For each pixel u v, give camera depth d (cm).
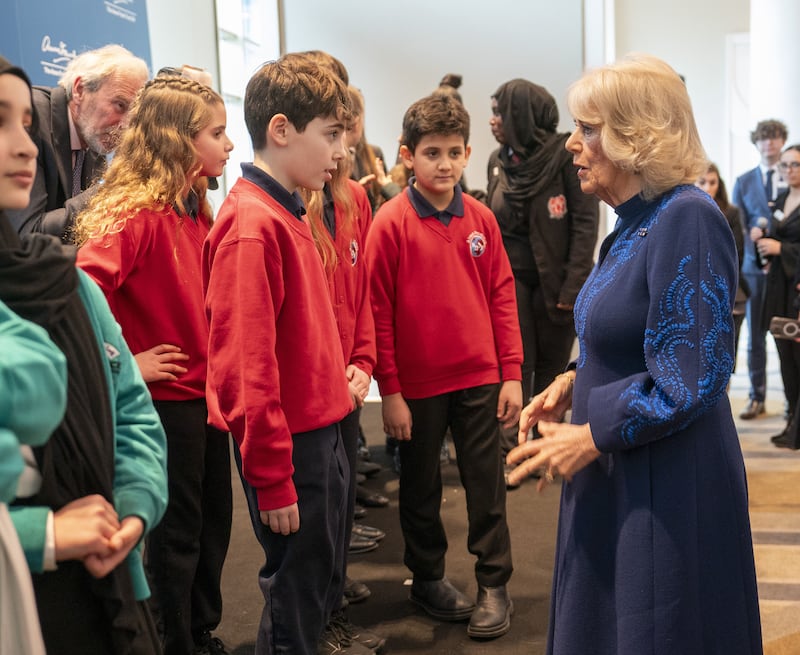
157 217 199
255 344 166
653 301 143
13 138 104
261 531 182
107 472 111
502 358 262
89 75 227
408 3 691
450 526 340
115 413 119
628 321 148
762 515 359
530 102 379
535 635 250
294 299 176
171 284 203
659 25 835
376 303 248
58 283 106
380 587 286
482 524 254
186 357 202
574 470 151
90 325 114
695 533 145
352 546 318
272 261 171
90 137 231
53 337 106
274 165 180
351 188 256
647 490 146
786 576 297
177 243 203
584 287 161
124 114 229
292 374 177
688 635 144
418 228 247
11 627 96
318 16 700
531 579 289
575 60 677
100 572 105
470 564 303
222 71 582
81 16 343
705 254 141
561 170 378
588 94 151
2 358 92
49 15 319
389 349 250
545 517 347
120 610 111
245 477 177
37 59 310
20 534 98
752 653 152
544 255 380
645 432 141
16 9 298
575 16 672
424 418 252
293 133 177
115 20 372
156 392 204
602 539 153
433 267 247
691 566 144
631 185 153
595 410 147
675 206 144
